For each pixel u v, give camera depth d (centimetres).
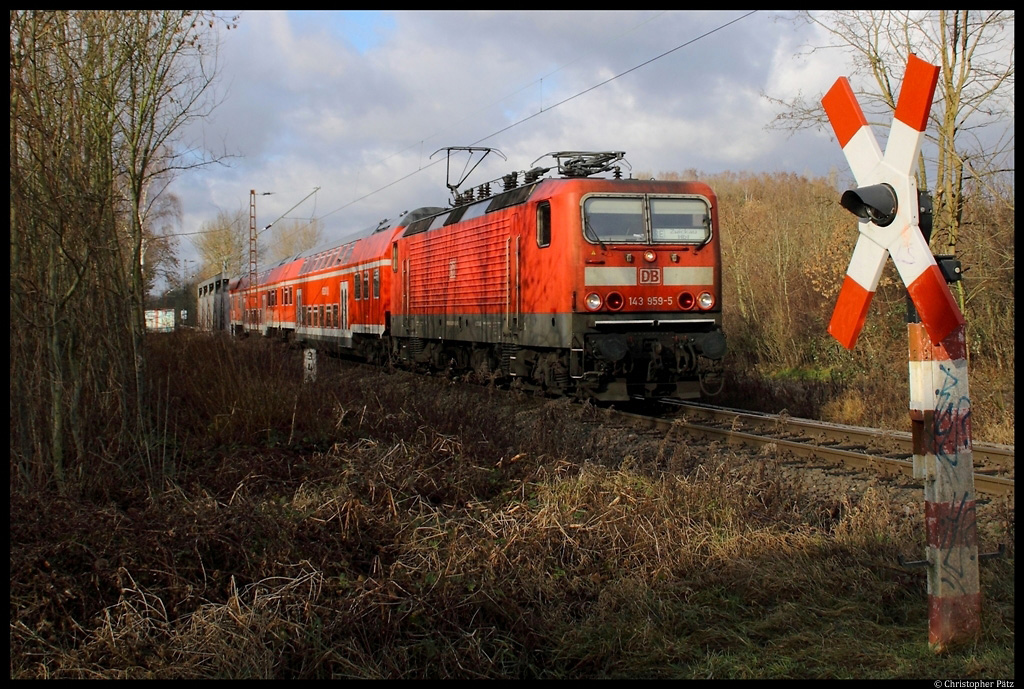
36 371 641
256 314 3703
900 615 452
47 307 649
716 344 1226
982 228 1330
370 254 2205
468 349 1638
